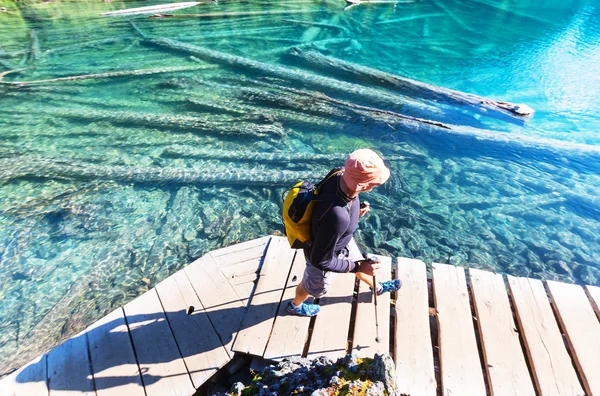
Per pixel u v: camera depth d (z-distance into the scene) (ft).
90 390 9.42
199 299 11.66
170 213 20.21
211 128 28.45
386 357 6.75
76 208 20.31
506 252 18.52
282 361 8.65
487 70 44.78
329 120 30.12
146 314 11.21
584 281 16.97
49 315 14.73
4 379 9.64
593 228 20.06
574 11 72.33
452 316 10.93
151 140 27.04
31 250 17.70
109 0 68.03
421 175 24.34
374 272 7.90
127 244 18.17
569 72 44.52
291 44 50.39
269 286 11.87
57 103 32.42
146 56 44.34
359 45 51.70
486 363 9.74
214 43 49.60
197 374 9.74
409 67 45.14
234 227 19.38
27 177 22.52
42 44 47.24
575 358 9.78
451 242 19.03
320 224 6.74
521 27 62.34
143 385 9.52
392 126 29.43
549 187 23.29
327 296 11.46
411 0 75.92
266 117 30.12
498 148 27.32
